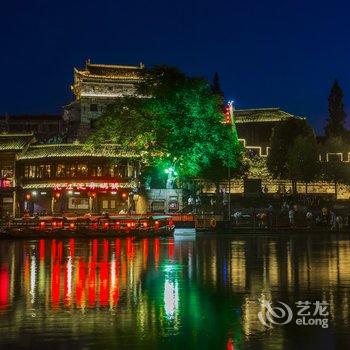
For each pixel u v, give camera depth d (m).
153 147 62.88
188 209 74.81
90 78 112.88
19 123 118.50
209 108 62.84
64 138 105.06
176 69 63.12
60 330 11.37
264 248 34.78
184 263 25.00
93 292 16.31
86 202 80.94
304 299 14.89
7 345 10.23
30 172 81.81
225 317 12.52
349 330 11.27
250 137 123.25
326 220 62.56
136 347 10.04
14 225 51.31
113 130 62.66
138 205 78.94
